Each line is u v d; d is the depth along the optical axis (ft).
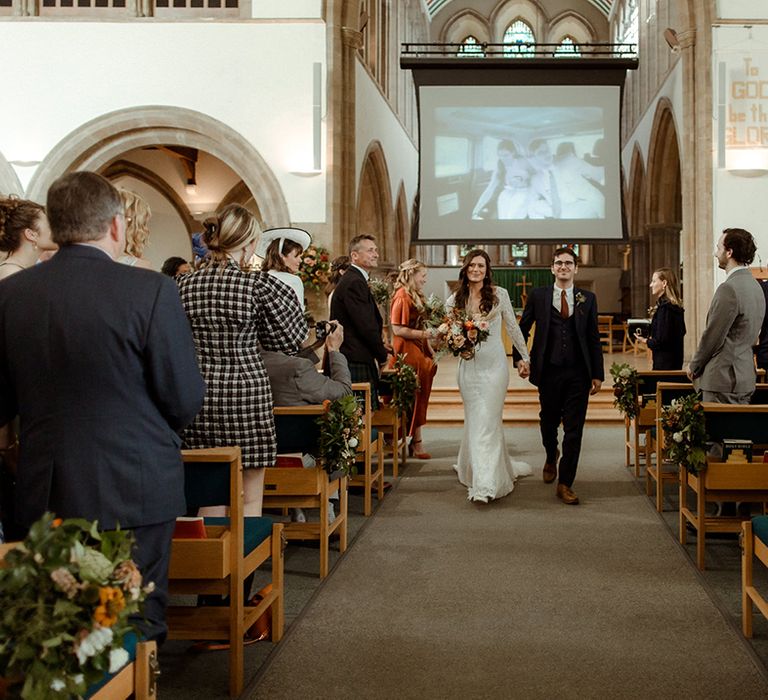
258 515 12.12
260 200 39.91
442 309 20.85
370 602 12.83
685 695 9.48
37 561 5.18
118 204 7.80
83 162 39.99
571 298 20.22
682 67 43.01
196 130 39.88
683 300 43.19
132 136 40.27
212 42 39.83
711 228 41.06
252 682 9.89
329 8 39.55
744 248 16.34
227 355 11.73
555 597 13.04
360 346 19.94
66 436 7.31
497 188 50.62
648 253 67.56
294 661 10.55
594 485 21.84
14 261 10.05
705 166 41.27
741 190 40.98
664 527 17.43
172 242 54.24
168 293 7.64
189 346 7.77
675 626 11.70
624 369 21.76
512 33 100.48
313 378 14.28
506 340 59.62
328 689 9.71
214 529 9.98
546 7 98.37
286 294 11.96
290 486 14.08
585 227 50.52
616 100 50.24
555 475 22.04
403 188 69.26
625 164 76.89
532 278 85.76
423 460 26.30
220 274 11.71
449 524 17.83
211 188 52.95
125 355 7.42
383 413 23.09
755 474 13.91
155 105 39.78
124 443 7.41
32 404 7.42
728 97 40.98
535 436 31.22
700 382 16.96
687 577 13.99
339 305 19.92
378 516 18.63
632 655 10.68
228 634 9.84
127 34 39.75
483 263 19.88
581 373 19.99
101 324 7.32
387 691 9.65
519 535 16.85
